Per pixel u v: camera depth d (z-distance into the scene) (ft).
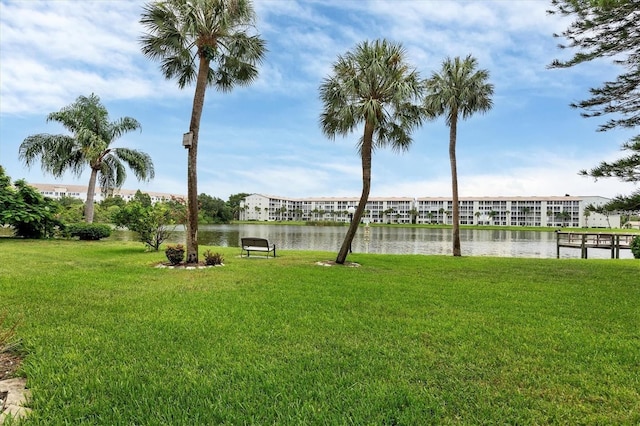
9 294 18.40
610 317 16.34
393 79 34.78
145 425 7.43
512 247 101.65
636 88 27.20
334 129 38.22
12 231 65.92
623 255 78.89
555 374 10.18
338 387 9.18
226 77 36.83
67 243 53.16
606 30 25.99
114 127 68.64
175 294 19.62
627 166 26.30
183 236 104.32
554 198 354.33
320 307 17.21
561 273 31.89
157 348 11.47
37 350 10.98
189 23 28.63
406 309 17.15
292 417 7.76
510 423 7.83
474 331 13.85
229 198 427.33
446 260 43.65
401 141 40.09
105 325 13.70
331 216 427.33
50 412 7.74
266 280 25.07
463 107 51.65
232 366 10.27
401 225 338.75
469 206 384.27
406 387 9.17
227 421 7.57
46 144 63.72
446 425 7.67
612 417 8.05
